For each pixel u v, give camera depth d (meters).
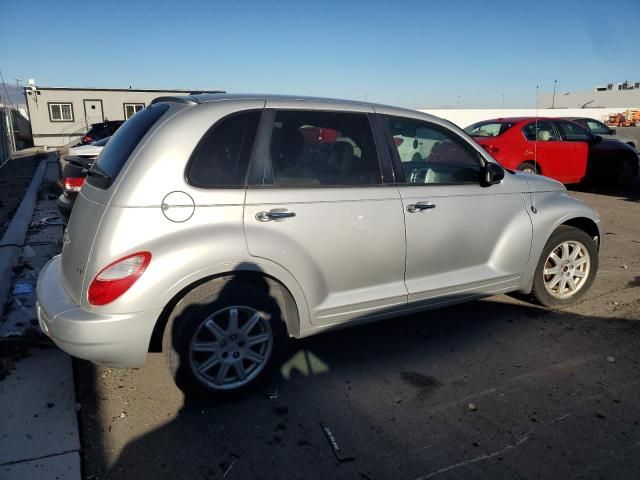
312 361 3.84
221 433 3.00
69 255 3.25
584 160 11.23
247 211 3.15
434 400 3.35
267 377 3.38
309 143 3.44
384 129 3.76
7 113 27.39
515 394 3.41
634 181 13.55
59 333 2.93
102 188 3.17
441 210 3.87
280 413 3.20
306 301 3.40
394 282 3.77
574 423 3.10
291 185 3.32
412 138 3.91
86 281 2.94
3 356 3.76
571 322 4.54
